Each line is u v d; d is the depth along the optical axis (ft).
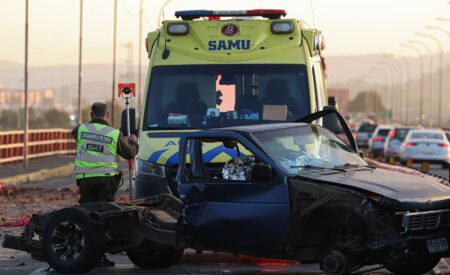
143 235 56.75
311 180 50.29
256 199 51.90
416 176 53.26
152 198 59.67
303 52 72.79
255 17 76.95
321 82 78.59
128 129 72.08
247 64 72.28
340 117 59.77
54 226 57.67
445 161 211.41
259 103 71.51
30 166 208.44
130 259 61.21
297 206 50.49
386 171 53.98
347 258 49.19
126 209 57.06
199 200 53.98
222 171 55.42
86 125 64.90
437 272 55.47
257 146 53.11
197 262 65.00
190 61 72.79
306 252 50.96
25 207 104.88
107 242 57.67
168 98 72.23
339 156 55.01
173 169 65.00
